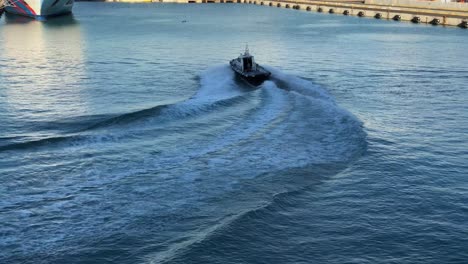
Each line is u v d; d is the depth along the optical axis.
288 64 70.75
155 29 121.75
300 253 22.31
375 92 53.41
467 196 28.08
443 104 48.38
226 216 24.69
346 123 39.25
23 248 21.97
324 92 52.06
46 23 136.38
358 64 70.62
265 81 54.09
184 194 26.89
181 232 23.36
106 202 26.02
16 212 24.92
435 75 62.91
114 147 33.81
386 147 35.38
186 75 63.41
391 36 104.75
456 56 77.81
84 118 43.19
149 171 29.73
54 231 23.30
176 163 30.92
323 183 29.00
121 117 40.22
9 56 76.62
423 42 94.81
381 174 30.67
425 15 132.50
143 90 54.81
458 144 36.59
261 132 36.56
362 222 24.98
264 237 23.31
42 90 53.94
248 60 59.16
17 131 39.81
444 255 22.48
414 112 45.19
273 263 21.58
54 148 33.56
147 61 73.56
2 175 29.27
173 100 50.34
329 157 32.75
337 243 23.16
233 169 30.11
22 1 143.00
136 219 24.34
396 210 26.28
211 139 35.16
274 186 28.16
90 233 23.17
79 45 91.00
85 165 30.73
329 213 25.72
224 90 53.16
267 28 124.31
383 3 173.00
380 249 22.81
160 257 21.44
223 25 133.25
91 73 63.78
